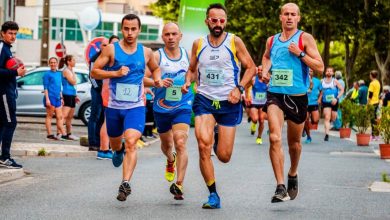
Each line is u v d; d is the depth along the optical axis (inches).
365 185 1061.1
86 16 2965.1
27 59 4790.8
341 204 874.1
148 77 935.7
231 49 819.4
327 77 2161.7
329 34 4072.3
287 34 837.8
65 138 1756.9
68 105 1760.6
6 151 1098.7
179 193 875.4
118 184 1002.7
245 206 839.7
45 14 3061.0
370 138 2113.7
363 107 1969.7
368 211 826.2
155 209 808.3
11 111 1097.4
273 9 4325.8
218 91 821.2
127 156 839.1
